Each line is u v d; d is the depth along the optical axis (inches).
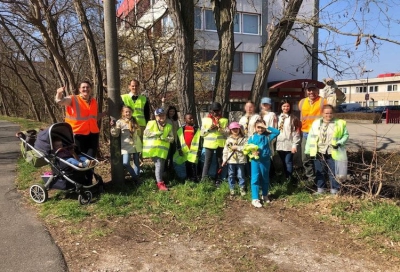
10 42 962.7
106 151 366.3
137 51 431.2
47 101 831.7
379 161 250.2
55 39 346.0
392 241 170.4
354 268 148.8
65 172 216.8
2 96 1360.7
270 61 308.8
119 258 156.5
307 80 948.6
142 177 270.7
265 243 172.1
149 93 414.3
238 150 234.8
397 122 1093.8
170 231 185.0
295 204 224.5
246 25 1038.4
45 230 182.1
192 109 289.0
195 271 146.8
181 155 266.1
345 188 234.1
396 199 224.8
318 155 239.9
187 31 288.8
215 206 218.5
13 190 253.1
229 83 307.7
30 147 223.5
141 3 507.5
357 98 2279.8
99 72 323.9
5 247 163.8
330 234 181.6
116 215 202.8
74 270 146.0
